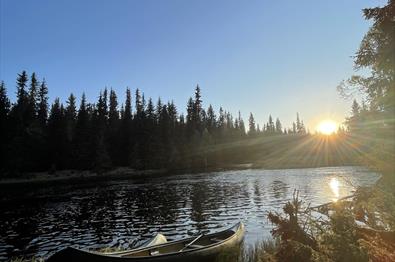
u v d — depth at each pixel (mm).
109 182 63031
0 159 75750
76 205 35562
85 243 20406
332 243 7098
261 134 148750
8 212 32312
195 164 105938
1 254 18359
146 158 96000
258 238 18391
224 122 139250
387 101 11125
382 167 10031
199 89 123438
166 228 23516
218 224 23906
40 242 20859
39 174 79188
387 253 6922
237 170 82938
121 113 115375
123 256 11969
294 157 100688
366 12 10070
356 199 9977
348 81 12539
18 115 81250
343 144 86938
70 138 91625
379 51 10289
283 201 32594
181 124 117500
